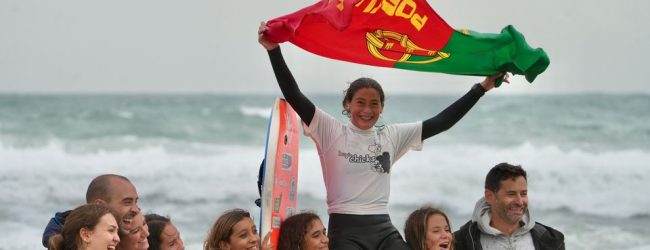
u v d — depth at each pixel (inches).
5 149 1382.9
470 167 1317.7
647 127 1818.4
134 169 1293.1
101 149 1440.7
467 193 1182.9
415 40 403.9
